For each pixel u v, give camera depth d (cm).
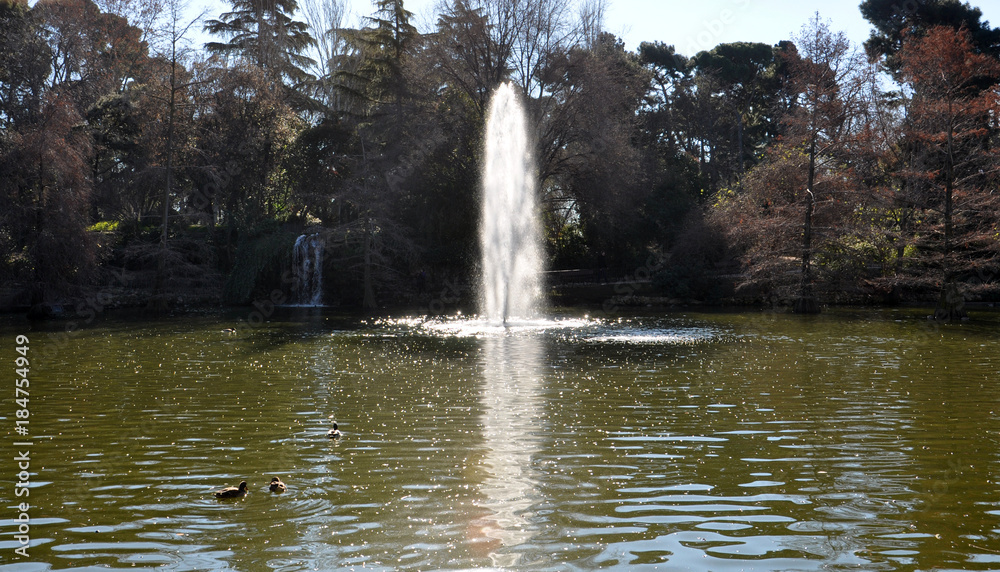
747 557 594
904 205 3566
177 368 1681
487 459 889
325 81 5712
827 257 3603
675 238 4534
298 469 852
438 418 1126
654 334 2439
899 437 994
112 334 2516
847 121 3650
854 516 688
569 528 659
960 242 3134
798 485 781
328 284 4331
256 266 4231
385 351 1991
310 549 613
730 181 6394
